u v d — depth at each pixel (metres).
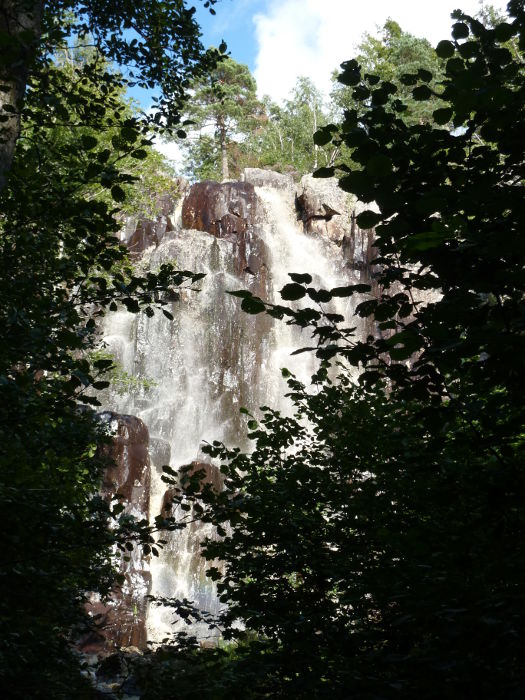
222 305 33.38
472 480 2.81
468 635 2.54
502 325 2.27
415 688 2.60
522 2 2.57
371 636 3.61
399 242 2.62
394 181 2.52
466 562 2.86
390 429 5.33
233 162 59.44
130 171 19.64
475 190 2.28
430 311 2.72
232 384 32.44
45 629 5.21
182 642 4.97
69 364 4.46
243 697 3.78
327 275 37.38
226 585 4.98
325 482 5.36
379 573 3.41
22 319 4.34
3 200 4.99
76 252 5.06
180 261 33.47
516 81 2.67
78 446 5.92
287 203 40.50
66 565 5.02
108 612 15.77
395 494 4.83
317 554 4.79
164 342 31.55
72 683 5.09
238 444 31.59
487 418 2.73
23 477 4.78
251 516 5.00
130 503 19.38
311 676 3.27
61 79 6.23
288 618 4.18
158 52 8.68
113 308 4.67
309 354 33.34
